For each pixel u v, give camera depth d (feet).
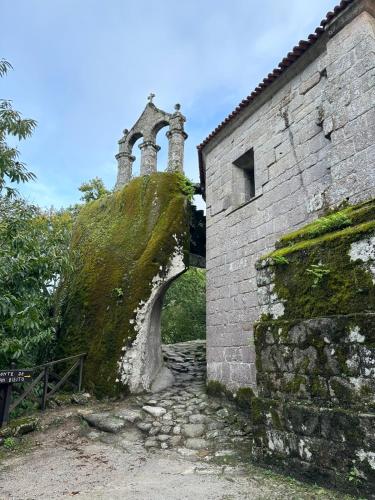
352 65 16.35
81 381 23.52
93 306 25.88
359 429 10.20
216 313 24.04
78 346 24.88
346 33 16.99
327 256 12.37
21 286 22.08
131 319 23.77
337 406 10.97
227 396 21.50
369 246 11.16
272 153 21.43
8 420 17.79
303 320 12.48
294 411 12.03
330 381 11.30
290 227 19.24
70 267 25.55
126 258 26.55
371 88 15.25
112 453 15.46
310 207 17.53
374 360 10.23
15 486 12.24
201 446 16.17
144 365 23.67
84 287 27.35
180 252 25.94
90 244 30.25
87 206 35.94
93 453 15.43
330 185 16.42
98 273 27.27
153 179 29.66
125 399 22.25
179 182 29.04
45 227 27.45
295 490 10.96
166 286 25.71
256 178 22.43
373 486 9.68
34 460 14.69
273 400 12.94
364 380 10.42
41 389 22.21
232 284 23.04
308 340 12.17
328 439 10.92
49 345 26.40
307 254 13.10
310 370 11.93
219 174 26.27
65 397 21.72
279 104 21.49
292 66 20.30
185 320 52.26
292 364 12.58
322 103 18.04
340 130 16.28
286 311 13.37
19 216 23.85
